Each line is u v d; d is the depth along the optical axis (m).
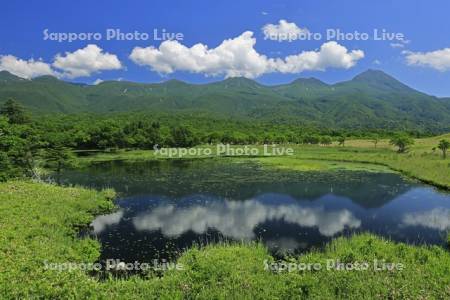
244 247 23.39
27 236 22.98
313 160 80.19
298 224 31.22
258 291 16.06
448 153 78.75
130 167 70.25
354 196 42.56
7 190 37.34
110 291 16.30
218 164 74.81
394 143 93.75
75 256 21.48
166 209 36.44
